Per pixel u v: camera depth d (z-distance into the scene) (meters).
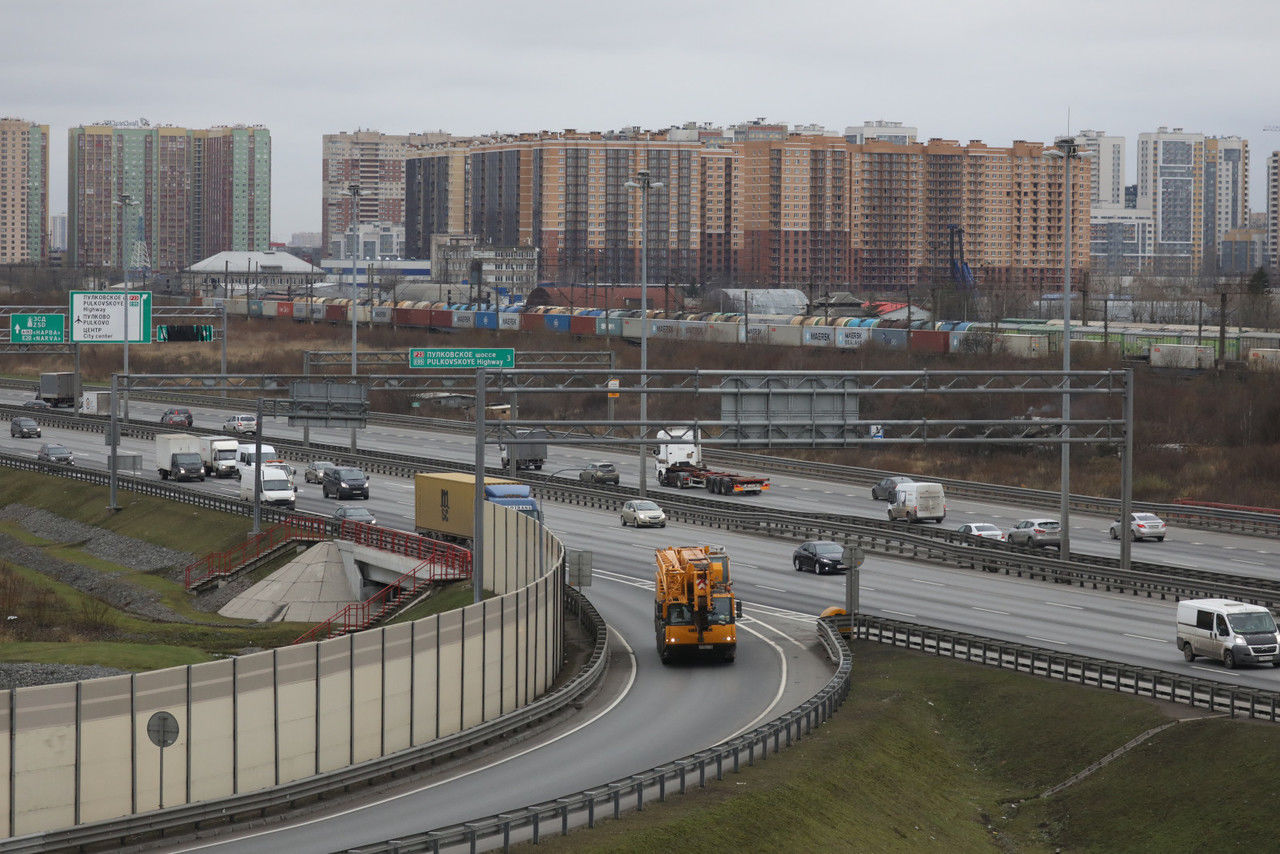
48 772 47.91
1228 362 193.25
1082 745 62.00
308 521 119.62
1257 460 151.88
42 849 45.00
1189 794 55.66
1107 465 157.50
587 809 48.47
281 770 54.12
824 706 63.09
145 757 50.19
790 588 98.06
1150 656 74.31
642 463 132.25
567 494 140.62
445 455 170.88
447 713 61.47
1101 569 96.25
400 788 53.59
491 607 64.56
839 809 52.72
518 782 53.75
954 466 162.88
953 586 98.31
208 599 114.31
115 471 141.62
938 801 58.28
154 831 47.22
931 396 186.00
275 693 53.94
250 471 135.12
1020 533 115.81
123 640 94.25
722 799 50.16
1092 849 54.94
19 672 76.25
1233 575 95.00
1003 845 56.19
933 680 71.69
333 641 56.06
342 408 103.75
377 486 149.75
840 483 157.75
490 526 101.75
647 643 81.88
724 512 124.69
